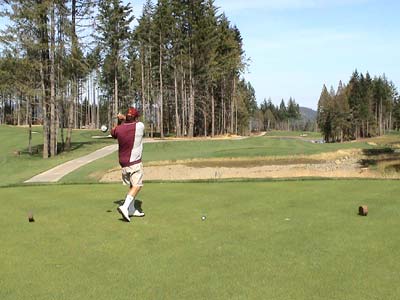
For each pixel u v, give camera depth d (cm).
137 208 814
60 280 449
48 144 3819
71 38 3553
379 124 12575
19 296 409
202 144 5000
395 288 416
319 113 12175
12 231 655
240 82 8869
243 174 3053
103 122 11369
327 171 3241
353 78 11369
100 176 2456
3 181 2350
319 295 401
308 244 564
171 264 495
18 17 3222
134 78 8056
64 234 634
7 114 9606
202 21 5819
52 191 1043
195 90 6806
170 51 6084
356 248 544
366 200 842
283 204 825
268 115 17125
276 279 443
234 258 512
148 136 6881
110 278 453
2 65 3319
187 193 971
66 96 3859
